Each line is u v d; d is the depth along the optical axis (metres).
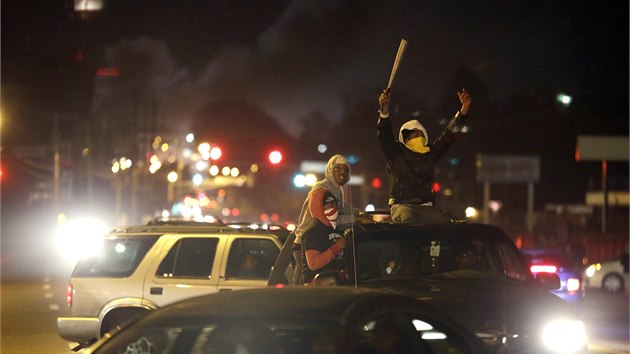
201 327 9.84
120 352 9.99
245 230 23.56
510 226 101.62
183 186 128.38
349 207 16.95
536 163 93.44
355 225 16.53
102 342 10.30
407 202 18.12
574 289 40.19
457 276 15.80
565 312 14.77
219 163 98.88
